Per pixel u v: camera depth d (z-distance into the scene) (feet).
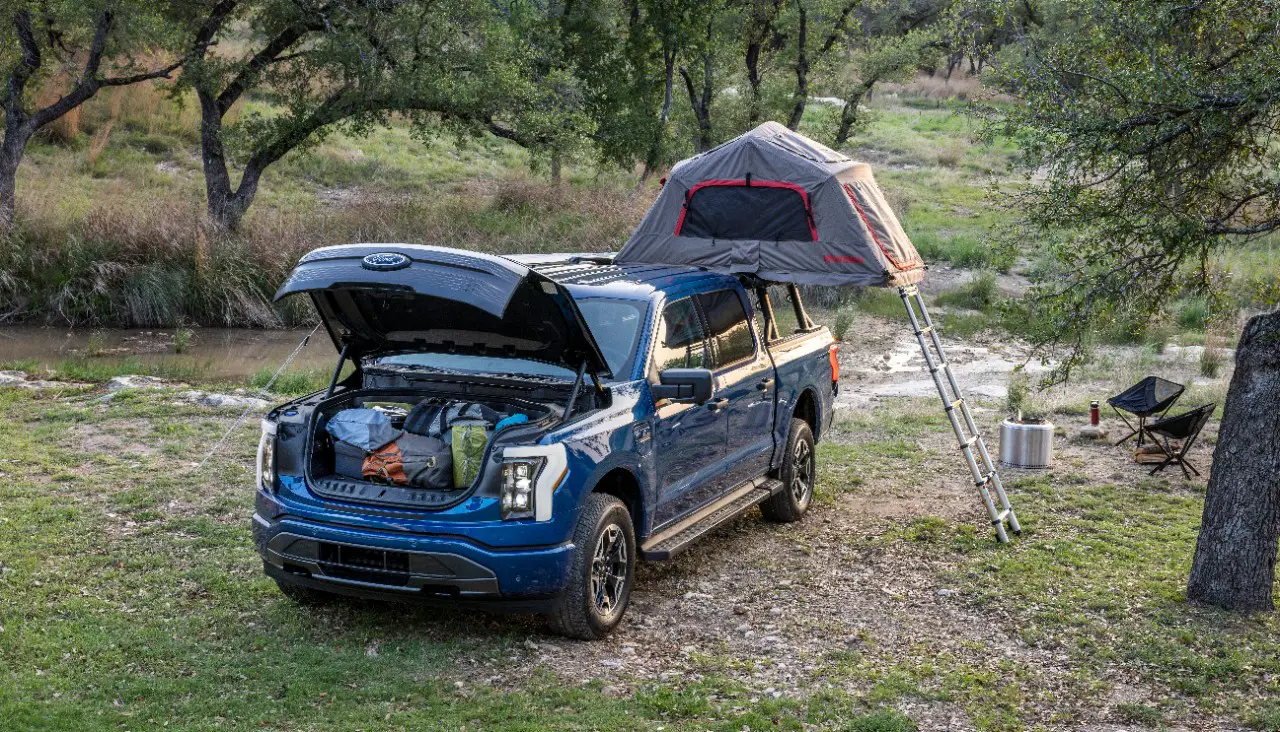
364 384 21.85
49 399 39.29
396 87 65.05
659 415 20.68
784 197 25.49
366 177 94.89
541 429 18.31
